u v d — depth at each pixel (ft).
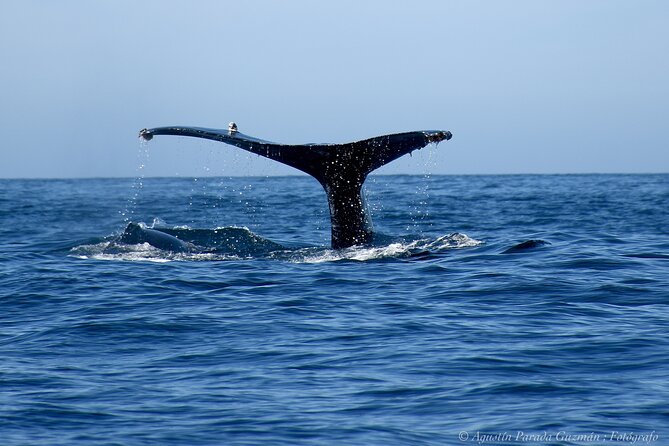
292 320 170.50
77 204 592.60
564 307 178.81
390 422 116.98
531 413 118.93
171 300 189.16
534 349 147.64
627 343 149.69
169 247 250.16
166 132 215.51
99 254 250.16
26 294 198.08
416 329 162.91
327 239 311.27
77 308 183.83
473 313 174.91
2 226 400.47
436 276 210.18
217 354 148.66
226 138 215.31
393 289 197.36
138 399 126.21
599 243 266.77
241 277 211.41
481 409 121.08
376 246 232.94
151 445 109.60
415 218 440.45
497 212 484.74
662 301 183.42
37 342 158.10
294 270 218.79
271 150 216.74
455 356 144.87
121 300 189.88
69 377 136.67
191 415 119.75
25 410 121.49
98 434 113.09
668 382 130.00
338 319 171.32
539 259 230.89
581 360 141.38
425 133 209.97
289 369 139.95
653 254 241.14
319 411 121.08
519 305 181.37
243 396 127.34
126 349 152.76
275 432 113.70
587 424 114.62
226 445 109.70
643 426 113.70
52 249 269.23
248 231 264.11
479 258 233.14
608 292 191.31
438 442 110.22
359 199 226.58
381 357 145.38
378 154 216.33
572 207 528.22
